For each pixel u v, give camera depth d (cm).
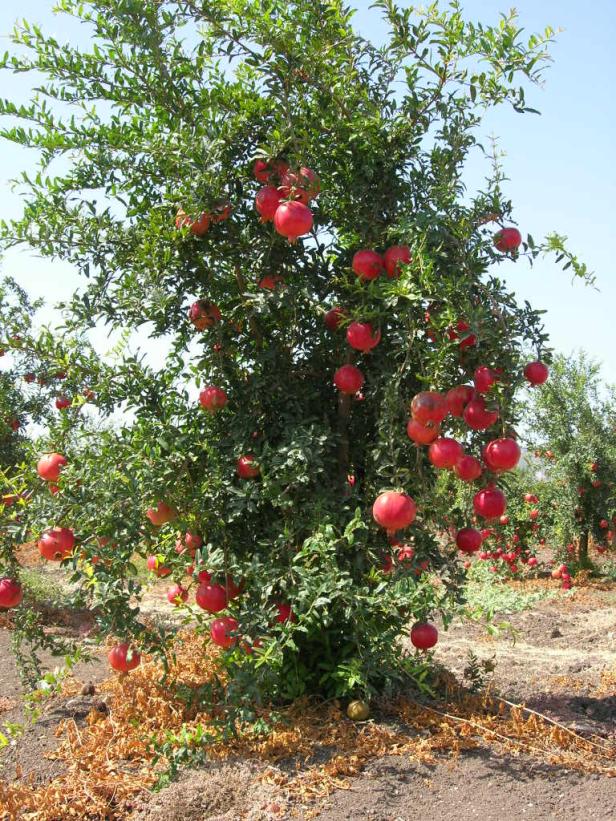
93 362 423
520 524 1180
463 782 349
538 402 1198
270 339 450
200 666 490
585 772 365
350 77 422
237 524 439
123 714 420
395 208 429
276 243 428
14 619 462
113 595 380
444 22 395
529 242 405
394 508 348
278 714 386
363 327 389
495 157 423
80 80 423
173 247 413
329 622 397
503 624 414
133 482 389
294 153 395
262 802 324
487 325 369
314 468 399
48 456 412
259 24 385
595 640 742
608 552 1333
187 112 430
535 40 386
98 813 326
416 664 471
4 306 831
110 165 426
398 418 405
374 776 350
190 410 425
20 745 399
